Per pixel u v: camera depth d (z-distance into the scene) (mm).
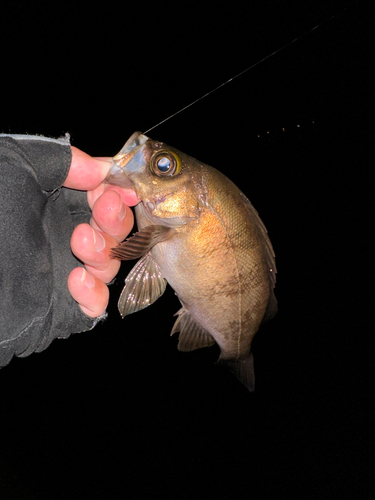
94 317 236
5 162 177
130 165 239
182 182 245
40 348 205
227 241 249
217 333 272
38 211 191
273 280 273
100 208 217
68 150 208
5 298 174
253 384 292
